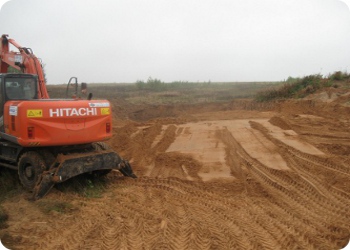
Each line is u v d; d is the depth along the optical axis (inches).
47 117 273.9
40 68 346.6
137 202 264.4
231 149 405.7
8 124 288.2
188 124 580.1
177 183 310.8
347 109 645.9
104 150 317.1
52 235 208.8
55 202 254.7
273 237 207.8
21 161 292.0
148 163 371.9
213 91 1441.9
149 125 578.9
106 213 241.4
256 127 511.5
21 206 249.9
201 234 209.0
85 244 197.9
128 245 195.5
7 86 306.3
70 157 279.6
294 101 762.8
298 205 264.4
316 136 476.1
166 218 232.2
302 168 347.9
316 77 904.9
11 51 364.2
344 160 372.8
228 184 304.7
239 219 233.8
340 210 256.2
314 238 208.1
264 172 335.9
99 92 1325.0
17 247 194.2
